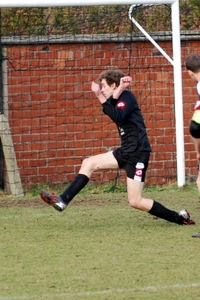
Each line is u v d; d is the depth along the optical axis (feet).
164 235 87.71
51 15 137.90
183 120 130.82
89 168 90.99
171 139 133.39
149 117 132.67
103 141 131.23
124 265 73.67
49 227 93.97
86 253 79.05
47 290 65.41
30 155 128.88
